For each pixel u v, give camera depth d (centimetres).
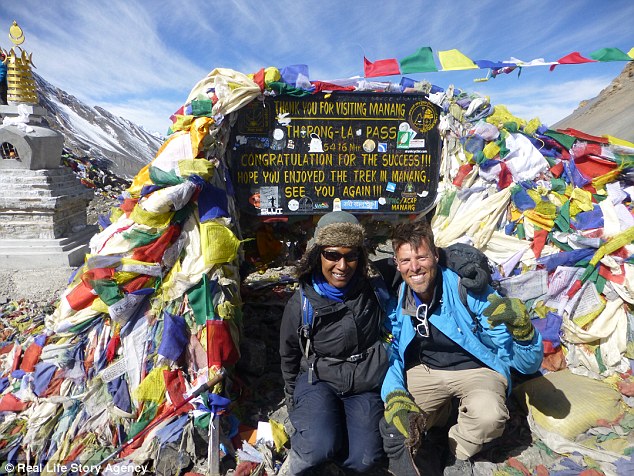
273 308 439
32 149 612
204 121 292
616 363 306
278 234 395
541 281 322
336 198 346
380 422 232
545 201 329
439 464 250
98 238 305
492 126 334
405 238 223
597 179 334
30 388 271
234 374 312
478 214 338
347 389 241
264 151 335
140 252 277
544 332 318
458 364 245
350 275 226
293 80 325
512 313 212
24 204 605
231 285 295
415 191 354
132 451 246
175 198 271
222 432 256
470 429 233
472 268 227
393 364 246
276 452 255
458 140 348
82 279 282
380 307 243
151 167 282
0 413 269
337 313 233
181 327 272
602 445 252
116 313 269
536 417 274
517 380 313
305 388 246
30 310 468
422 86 340
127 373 268
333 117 336
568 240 323
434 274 227
